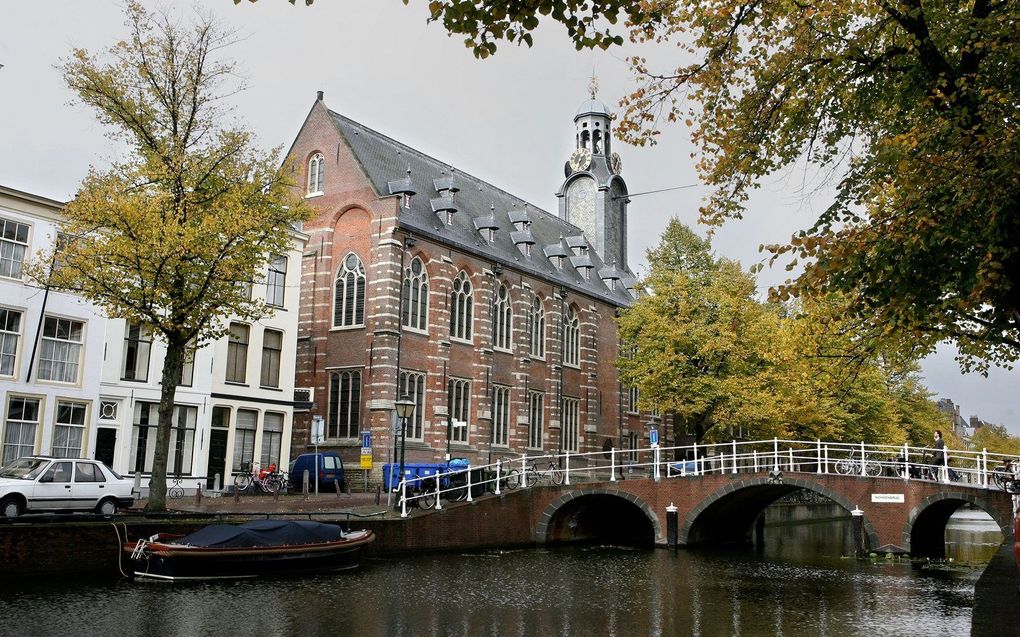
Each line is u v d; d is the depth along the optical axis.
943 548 35.97
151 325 23.27
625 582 23.33
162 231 22.45
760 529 41.91
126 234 22.91
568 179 68.00
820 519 63.41
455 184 48.72
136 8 24.03
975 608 13.24
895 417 49.53
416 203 45.88
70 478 23.75
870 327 15.74
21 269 28.78
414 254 43.88
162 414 23.42
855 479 30.98
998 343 15.88
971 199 11.84
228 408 36.03
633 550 33.62
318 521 23.84
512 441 49.56
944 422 63.06
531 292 52.19
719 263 44.47
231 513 24.11
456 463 36.66
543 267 54.44
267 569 21.17
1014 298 13.04
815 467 45.09
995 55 13.33
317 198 44.91
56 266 28.50
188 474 34.12
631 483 34.38
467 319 47.38
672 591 21.70
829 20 14.63
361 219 43.44
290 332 39.09
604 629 16.34
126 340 32.66
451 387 45.44
